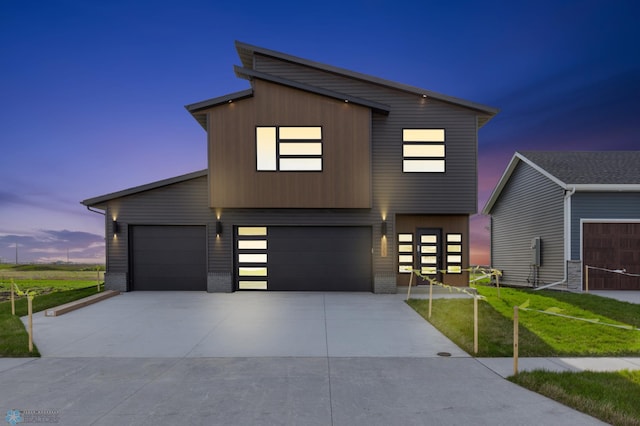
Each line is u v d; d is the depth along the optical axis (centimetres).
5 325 734
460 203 1180
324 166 1136
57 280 1627
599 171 1357
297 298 1074
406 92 1195
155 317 825
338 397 400
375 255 1170
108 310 906
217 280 1178
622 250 1246
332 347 594
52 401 394
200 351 575
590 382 424
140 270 1212
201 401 392
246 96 1136
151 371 485
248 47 1223
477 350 553
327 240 1202
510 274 1722
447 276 1234
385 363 514
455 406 379
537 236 1459
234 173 1138
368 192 1136
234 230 1202
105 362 523
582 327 696
